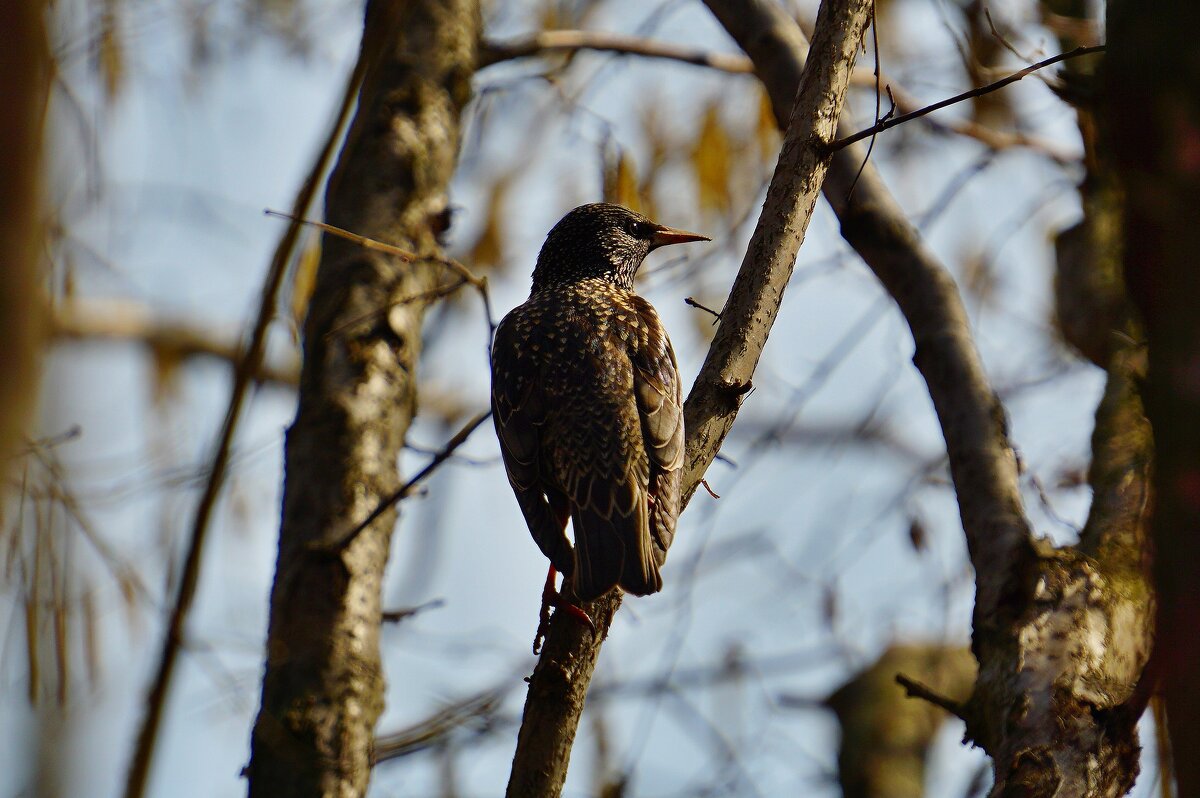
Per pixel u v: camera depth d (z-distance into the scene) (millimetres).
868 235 8500
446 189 11695
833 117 7074
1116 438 8008
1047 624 6852
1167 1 4352
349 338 10523
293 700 8938
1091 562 7145
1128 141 4449
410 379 10648
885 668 16031
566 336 9609
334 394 10242
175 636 7438
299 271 11055
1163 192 4254
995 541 7297
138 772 7215
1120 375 8344
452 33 12414
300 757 8766
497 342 9945
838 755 15641
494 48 12867
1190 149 4227
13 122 5398
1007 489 7512
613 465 8820
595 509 8609
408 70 11969
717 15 9484
